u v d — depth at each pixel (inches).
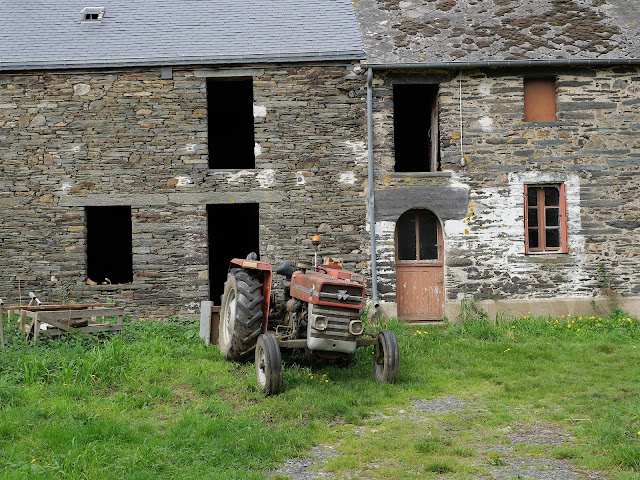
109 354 298.8
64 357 293.3
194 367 306.8
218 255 617.0
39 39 458.0
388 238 441.7
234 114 625.3
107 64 434.9
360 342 294.4
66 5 499.2
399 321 435.8
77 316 349.4
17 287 436.5
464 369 321.7
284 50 443.2
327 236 443.2
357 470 197.8
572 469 197.6
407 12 485.1
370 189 439.8
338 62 444.1
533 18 478.3
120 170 438.9
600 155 451.2
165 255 438.6
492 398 278.5
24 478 179.3
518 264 446.3
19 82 438.0
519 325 416.5
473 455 210.7
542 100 459.8
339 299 273.9
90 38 460.8
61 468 188.2
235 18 483.8
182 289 438.6
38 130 437.4
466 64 434.3
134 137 440.1
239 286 299.7
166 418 243.0
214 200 439.8
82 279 436.5
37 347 316.2
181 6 497.4
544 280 446.9
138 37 461.4
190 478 185.5
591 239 450.0
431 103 487.5
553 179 448.5
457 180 445.4
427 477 191.6
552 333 400.2
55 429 217.0
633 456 198.8
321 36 458.9
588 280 449.4
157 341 353.7
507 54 444.5
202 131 442.0
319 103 443.8
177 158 440.5
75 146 438.0
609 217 451.5
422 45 453.1
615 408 255.4
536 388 290.2
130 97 440.5
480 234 445.7
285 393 265.9
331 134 443.8
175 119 441.1
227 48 446.9
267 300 302.0
